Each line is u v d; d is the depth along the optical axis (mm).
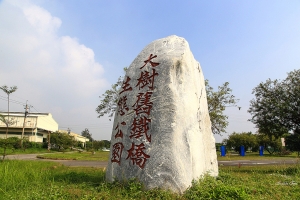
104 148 70000
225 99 18375
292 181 8102
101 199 5684
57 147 48344
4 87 22844
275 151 43156
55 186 6516
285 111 12930
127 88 7703
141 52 8047
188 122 6836
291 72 13344
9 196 5812
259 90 13930
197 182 6426
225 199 5484
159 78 7082
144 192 6008
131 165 6801
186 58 7375
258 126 13992
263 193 6488
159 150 6430
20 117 44625
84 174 9672
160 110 6762
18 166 12266
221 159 25984
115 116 7809
